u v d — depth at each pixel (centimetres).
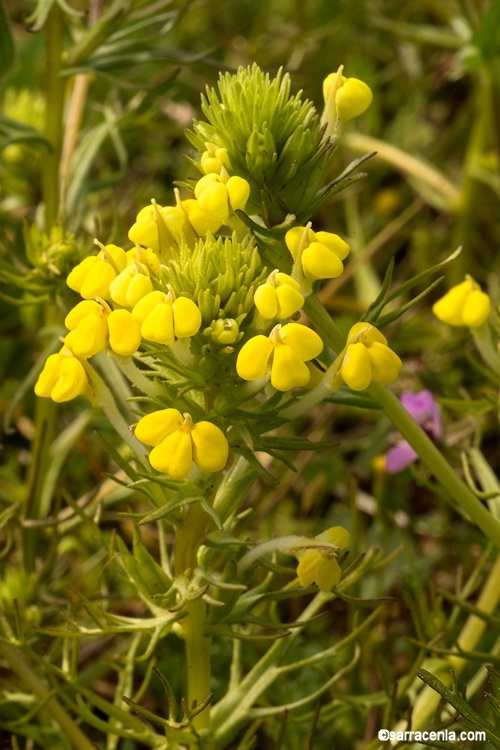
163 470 33
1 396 55
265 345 33
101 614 36
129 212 60
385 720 38
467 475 39
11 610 42
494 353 38
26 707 42
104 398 35
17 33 72
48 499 44
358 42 72
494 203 61
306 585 34
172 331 33
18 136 43
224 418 34
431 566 47
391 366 34
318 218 67
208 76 70
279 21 77
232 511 35
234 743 43
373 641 43
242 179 34
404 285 35
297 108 34
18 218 60
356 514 42
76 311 34
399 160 62
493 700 34
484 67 56
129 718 37
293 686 42
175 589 35
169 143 67
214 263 33
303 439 34
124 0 43
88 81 49
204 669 36
